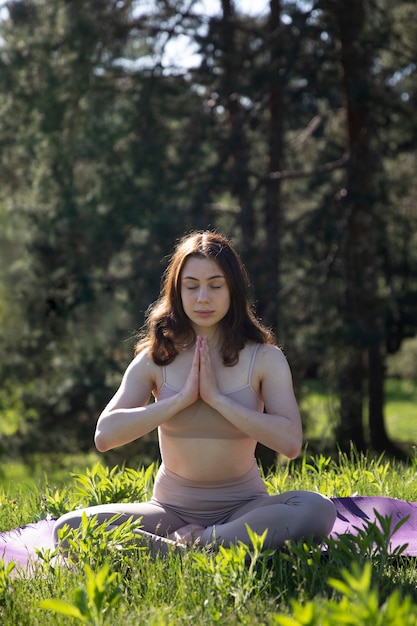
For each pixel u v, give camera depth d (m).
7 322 18.08
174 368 3.57
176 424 3.50
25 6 14.86
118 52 13.70
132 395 3.59
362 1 13.59
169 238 12.90
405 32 14.75
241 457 3.54
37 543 3.81
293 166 17.70
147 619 2.59
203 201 13.52
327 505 3.39
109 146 13.34
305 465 5.17
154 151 13.44
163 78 13.87
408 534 3.87
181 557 3.20
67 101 13.23
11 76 13.46
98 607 2.46
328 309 13.52
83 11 13.70
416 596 2.91
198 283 3.47
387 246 14.77
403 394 31.75
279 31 13.52
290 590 2.95
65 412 15.62
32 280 15.68
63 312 15.02
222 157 13.98
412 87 15.23
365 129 14.35
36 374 17.84
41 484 5.55
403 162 16.77
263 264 13.46
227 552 2.93
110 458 14.65
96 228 13.27
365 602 2.05
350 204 13.92
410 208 15.66
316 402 15.69
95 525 3.41
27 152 14.34
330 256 14.29
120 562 3.16
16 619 2.71
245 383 3.50
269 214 14.66
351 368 13.82
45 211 14.51
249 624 2.52
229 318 3.52
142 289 13.37
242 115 14.16
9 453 15.95
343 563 2.99
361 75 13.71
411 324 17.38
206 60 13.63
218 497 3.55
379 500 4.25
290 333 13.35
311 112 16.95
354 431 13.62
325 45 13.54
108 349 15.18
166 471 3.63
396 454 17.12
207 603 2.72
